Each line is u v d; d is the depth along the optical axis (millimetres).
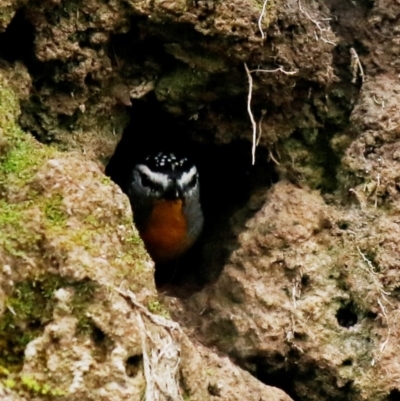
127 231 6008
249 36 7473
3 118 6016
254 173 9023
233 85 8031
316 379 7453
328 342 7441
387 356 7281
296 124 8570
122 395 5250
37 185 5801
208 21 7383
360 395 7234
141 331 5484
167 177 8953
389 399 7254
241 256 7992
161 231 9180
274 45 7879
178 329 5965
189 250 9773
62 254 5453
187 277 9516
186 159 9328
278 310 7605
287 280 7781
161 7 7285
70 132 7641
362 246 7766
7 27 6895
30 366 5207
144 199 9070
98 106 7730
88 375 5250
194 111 8273
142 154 9672
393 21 8664
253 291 7738
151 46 7773
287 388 7648
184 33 7531
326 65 8273
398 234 7777
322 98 8500
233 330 7730
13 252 5453
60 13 7176
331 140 8586
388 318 7426
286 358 7496
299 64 8086
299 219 8039
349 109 8586
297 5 8008
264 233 7992
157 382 5453
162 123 8805
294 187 8461
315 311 7559
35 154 6000
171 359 5691
